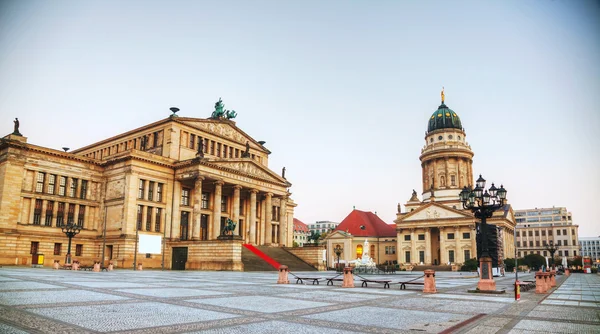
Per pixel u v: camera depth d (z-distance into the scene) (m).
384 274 69.88
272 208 101.88
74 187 73.19
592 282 53.50
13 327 12.52
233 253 64.50
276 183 90.44
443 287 35.41
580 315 18.05
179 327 13.39
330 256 133.88
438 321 15.75
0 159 66.56
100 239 73.06
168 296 22.39
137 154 72.19
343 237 133.50
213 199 85.06
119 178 73.12
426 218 126.75
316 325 14.38
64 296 20.89
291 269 74.56
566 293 31.09
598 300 25.03
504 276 69.00
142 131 84.19
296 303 20.72
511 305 21.67
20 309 16.09
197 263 68.38
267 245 86.44
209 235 83.31
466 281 47.72
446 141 139.62
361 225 142.75
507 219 129.25
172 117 79.06
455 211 122.12
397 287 34.03
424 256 125.88
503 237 126.19
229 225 67.75
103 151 92.06
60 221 71.00
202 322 14.38
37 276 36.50
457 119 143.62
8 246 63.56
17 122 67.00
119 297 21.23
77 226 60.12
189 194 80.94
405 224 129.62
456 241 121.38
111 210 73.12
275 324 14.38
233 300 21.34
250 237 83.88
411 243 128.00
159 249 72.75
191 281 35.97
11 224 64.44
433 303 22.03
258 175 86.50
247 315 16.25
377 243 139.25
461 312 18.52
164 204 75.69
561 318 17.08
